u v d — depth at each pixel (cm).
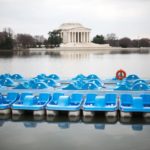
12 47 15962
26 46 17912
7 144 1753
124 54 11881
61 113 2300
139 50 17150
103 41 19500
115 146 1706
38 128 2055
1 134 1934
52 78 3556
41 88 2884
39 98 2469
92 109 2181
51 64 7231
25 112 2342
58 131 1988
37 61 8181
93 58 9275
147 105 2311
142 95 2364
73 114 2219
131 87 2809
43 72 5612
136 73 5256
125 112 2161
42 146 1717
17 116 2283
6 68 6359
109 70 5838
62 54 12331
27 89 2850
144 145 1717
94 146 1708
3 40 15650
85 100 2370
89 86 2811
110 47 18700
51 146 1716
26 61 8181
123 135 1895
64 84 3356
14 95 2536
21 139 1836
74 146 1712
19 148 1688
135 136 1872
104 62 7650
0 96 2469
